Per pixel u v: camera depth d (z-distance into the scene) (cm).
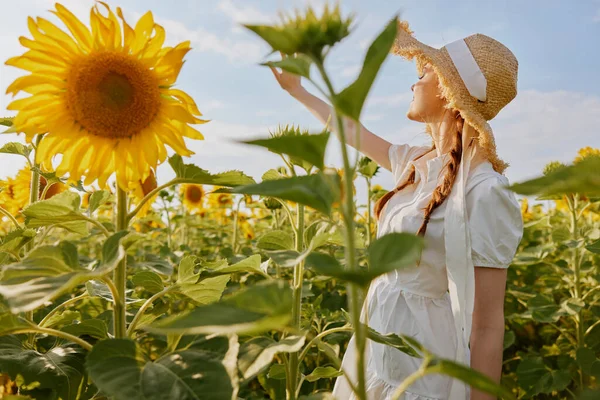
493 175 271
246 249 652
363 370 105
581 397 95
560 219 769
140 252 650
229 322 103
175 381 137
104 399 195
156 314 235
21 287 135
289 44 110
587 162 93
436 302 274
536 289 671
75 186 261
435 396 257
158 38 188
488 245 259
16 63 180
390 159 361
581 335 476
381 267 94
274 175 229
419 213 288
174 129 192
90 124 186
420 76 329
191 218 780
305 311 403
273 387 370
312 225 227
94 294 251
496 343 260
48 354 202
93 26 184
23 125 185
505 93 293
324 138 104
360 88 102
